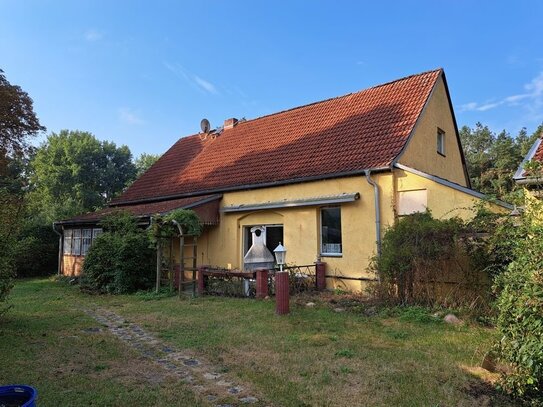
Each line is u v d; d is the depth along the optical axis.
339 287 12.08
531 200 4.81
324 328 7.56
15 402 3.41
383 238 10.12
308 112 17.62
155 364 5.65
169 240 13.34
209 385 4.86
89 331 7.62
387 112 14.14
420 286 8.94
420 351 6.07
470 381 4.86
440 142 15.44
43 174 46.31
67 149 48.22
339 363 5.57
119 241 13.66
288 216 13.55
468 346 6.28
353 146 13.21
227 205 15.34
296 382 4.91
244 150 17.62
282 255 10.12
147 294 12.41
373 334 7.11
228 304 10.20
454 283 8.60
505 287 4.41
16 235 8.00
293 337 6.92
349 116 15.29
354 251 11.81
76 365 5.57
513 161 40.09
